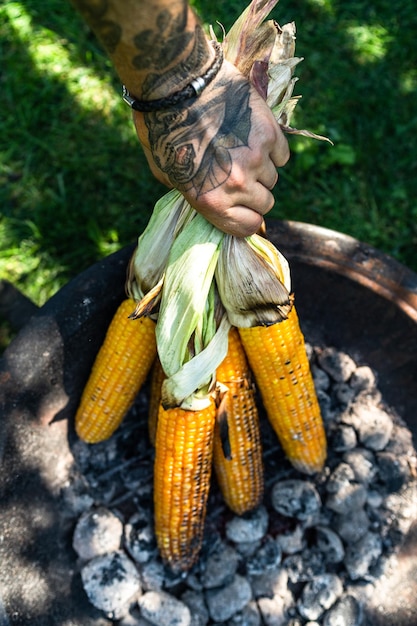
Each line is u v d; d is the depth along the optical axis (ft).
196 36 1.85
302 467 2.75
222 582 2.61
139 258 2.41
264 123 1.98
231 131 1.95
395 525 2.72
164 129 1.95
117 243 3.76
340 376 2.88
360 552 2.63
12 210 3.81
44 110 4.02
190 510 2.49
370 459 2.79
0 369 2.42
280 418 2.60
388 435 2.81
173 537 2.54
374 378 2.91
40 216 3.77
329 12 4.40
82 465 2.78
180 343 2.25
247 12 2.17
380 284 2.66
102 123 4.02
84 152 3.94
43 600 2.43
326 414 2.86
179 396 2.28
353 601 2.59
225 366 2.43
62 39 4.21
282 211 3.85
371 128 4.06
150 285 2.43
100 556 2.60
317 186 3.93
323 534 2.67
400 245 3.83
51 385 2.58
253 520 2.66
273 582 2.64
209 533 2.68
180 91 1.89
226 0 4.32
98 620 2.56
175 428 2.34
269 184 2.08
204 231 2.24
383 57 4.28
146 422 2.91
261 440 2.87
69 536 2.67
